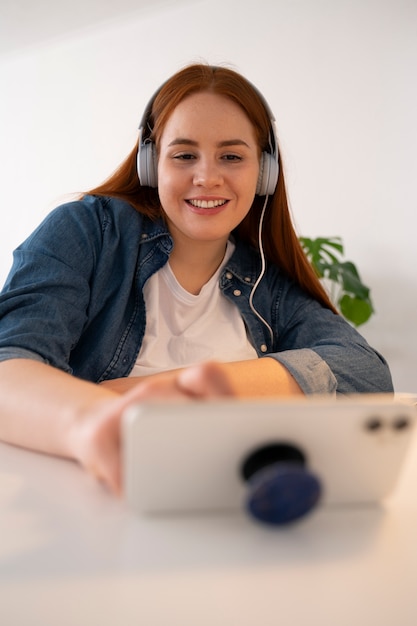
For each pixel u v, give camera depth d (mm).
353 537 415
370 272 2684
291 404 402
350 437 419
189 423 391
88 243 989
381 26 2625
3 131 4293
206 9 3197
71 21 3607
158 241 1051
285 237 1135
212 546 393
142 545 392
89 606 320
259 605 327
